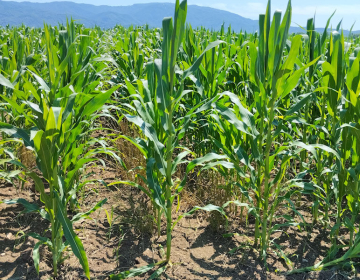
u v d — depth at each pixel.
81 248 1.83
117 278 2.21
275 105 2.39
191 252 2.59
